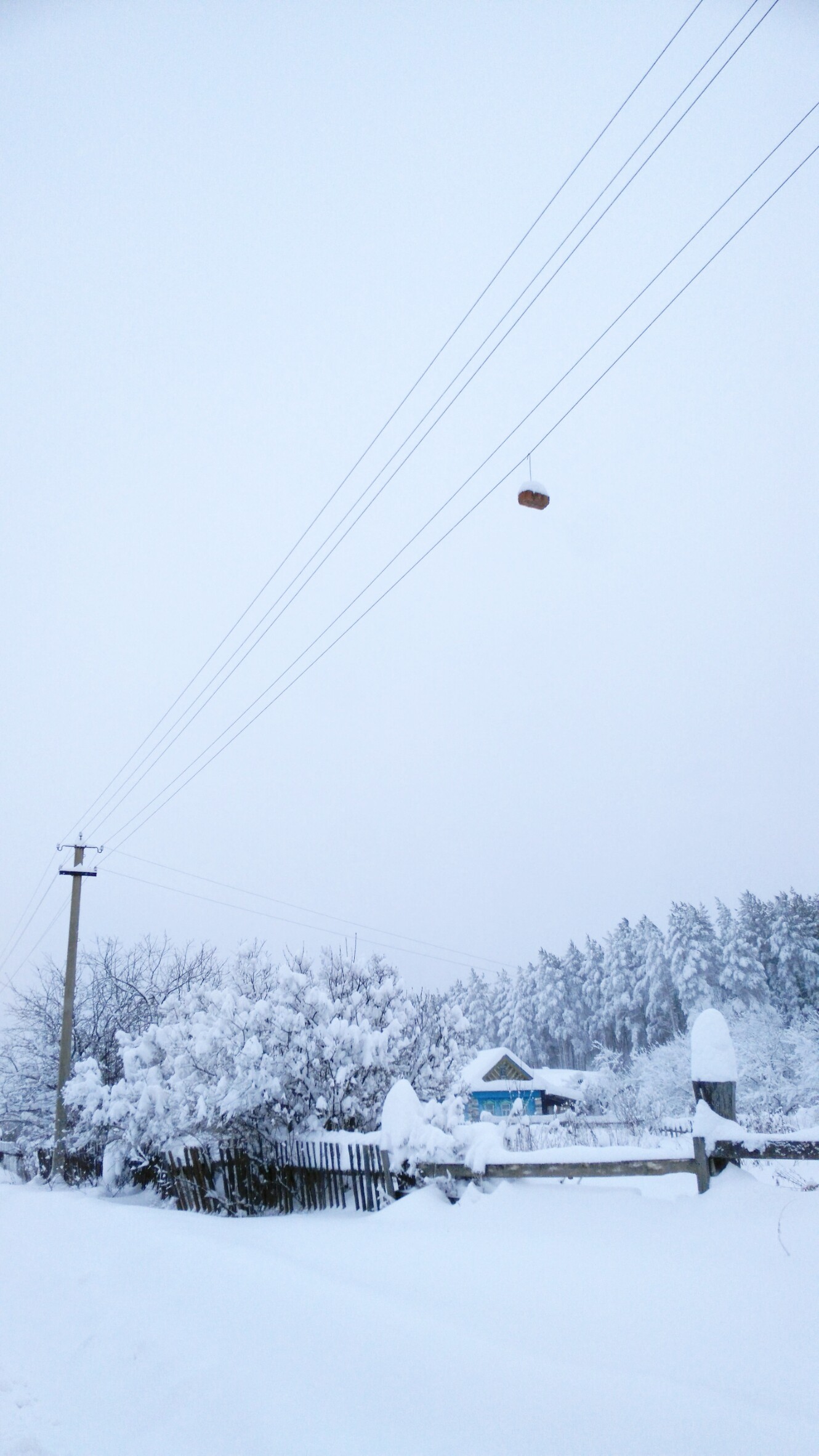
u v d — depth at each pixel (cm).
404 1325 516
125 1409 515
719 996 5950
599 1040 7169
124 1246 902
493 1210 797
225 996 1362
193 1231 930
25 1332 745
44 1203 1409
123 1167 1698
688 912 6588
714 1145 728
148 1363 564
